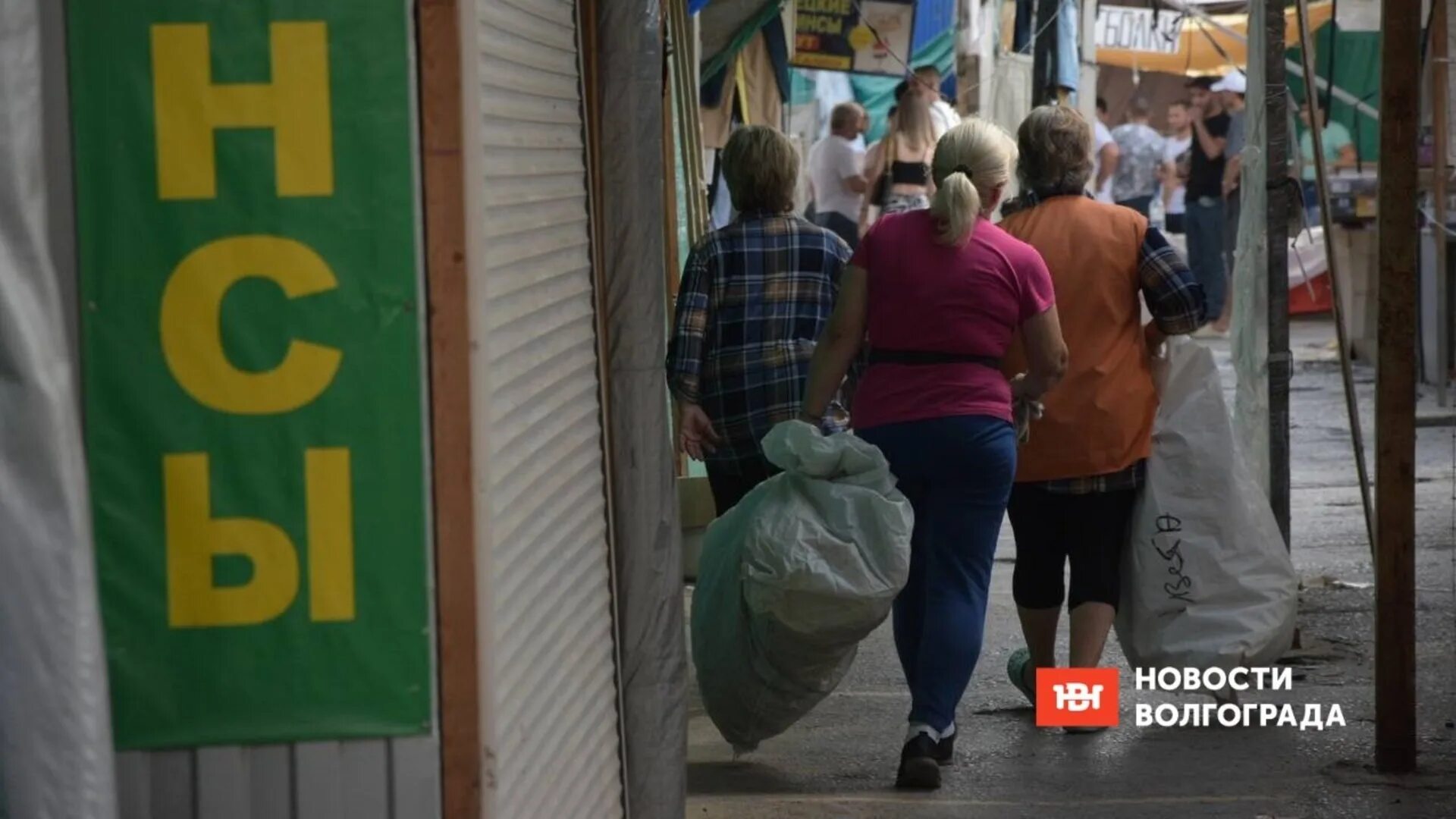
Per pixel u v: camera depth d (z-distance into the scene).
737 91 44.50
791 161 21.17
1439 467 40.66
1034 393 19.47
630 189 14.71
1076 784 19.33
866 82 67.44
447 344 9.99
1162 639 21.44
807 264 21.05
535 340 12.14
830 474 18.25
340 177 9.81
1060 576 21.77
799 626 18.12
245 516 9.91
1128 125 75.25
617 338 14.72
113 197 9.76
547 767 12.02
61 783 8.90
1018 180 21.59
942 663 19.14
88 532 9.02
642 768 14.82
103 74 9.72
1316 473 41.03
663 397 14.84
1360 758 20.17
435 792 10.10
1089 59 56.78
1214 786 19.20
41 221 8.98
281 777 10.04
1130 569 21.61
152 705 9.95
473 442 10.04
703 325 20.91
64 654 8.88
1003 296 18.80
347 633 9.97
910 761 19.06
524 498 11.59
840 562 17.78
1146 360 21.16
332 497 9.91
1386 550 19.34
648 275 14.73
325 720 10.02
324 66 9.78
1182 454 21.34
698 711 22.97
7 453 8.84
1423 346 52.12
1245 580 21.33
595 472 14.09
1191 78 73.75
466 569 10.09
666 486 14.84
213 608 9.93
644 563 14.77
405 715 10.03
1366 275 60.62
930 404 18.75
